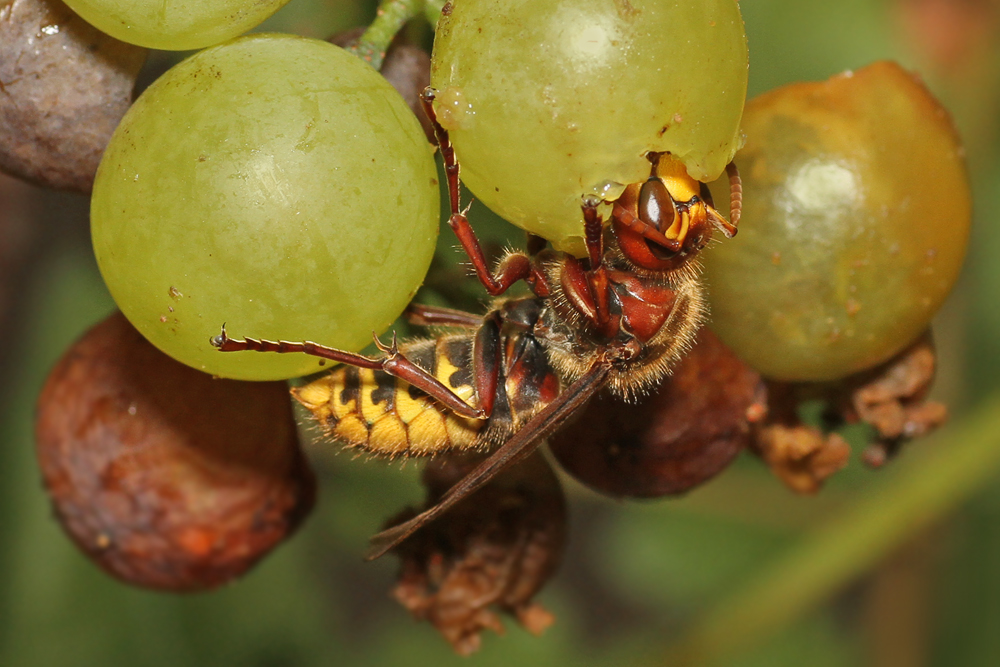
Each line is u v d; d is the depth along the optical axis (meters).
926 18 0.27
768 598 0.26
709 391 0.22
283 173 0.20
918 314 0.22
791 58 0.27
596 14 0.20
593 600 0.42
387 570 0.40
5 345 0.30
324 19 0.25
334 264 0.20
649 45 0.20
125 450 0.22
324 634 0.31
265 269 0.20
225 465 0.22
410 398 0.22
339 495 0.28
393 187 0.20
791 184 0.21
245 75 0.20
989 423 0.26
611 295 0.22
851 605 0.31
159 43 0.20
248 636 0.29
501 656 0.31
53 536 0.28
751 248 0.21
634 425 0.22
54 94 0.21
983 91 0.27
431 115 0.20
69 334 0.29
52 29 0.21
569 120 0.20
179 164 0.20
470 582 0.22
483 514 0.22
